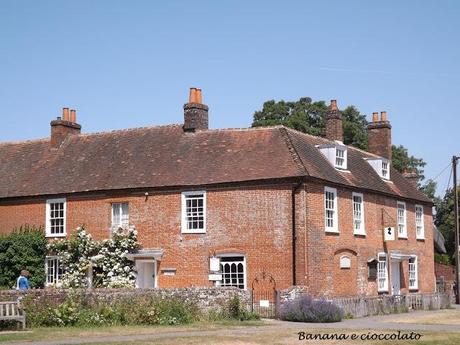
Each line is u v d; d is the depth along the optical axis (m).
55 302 24.81
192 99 38.28
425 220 45.72
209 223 33.75
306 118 62.41
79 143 41.38
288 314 27.44
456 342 19.66
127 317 24.69
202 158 35.78
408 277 42.34
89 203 37.06
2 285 37.28
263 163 33.75
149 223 35.25
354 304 30.14
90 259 35.75
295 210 32.09
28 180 39.97
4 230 39.34
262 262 32.34
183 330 22.58
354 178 37.62
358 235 36.62
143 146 38.62
